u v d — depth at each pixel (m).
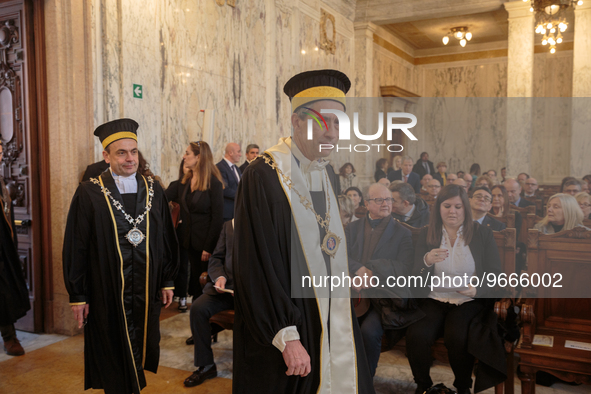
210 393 3.08
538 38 12.27
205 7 6.30
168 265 2.81
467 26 11.91
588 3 8.34
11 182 4.46
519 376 2.38
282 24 8.06
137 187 2.66
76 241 2.50
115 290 2.52
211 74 6.45
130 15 4.97
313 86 1.41
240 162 7.08
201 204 4.23
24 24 4.25
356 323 1.74
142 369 2.62
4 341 3.80
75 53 4.25
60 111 4.22
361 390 1.68
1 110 4.46
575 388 3.04
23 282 3.90
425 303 2.69
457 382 2.55
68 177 4.24
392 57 12.45
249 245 1.53
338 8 10.03
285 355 1.47
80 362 3.66
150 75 5.27
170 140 5.69
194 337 3.24
